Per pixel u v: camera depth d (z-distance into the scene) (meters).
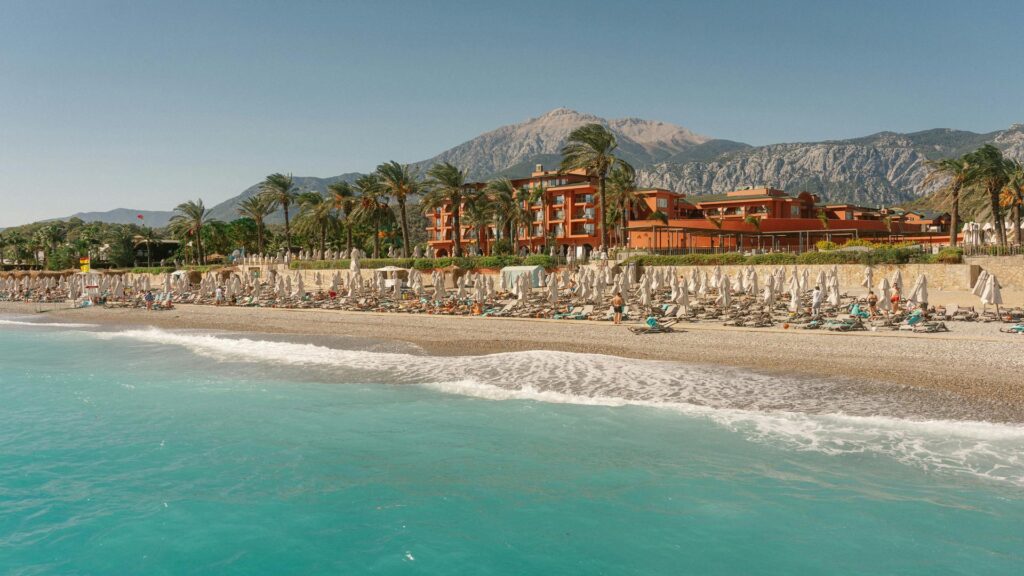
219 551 10.71
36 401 19.50
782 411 15.62
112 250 114.31
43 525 11.66
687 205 101.19
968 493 11.26
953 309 30.50
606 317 32.62
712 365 20.36
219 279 79.19
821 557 9.83
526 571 9.86
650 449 13.87
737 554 10.03
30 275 98.31
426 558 10.33
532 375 20.28
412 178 69.75
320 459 14.25
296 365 23.77
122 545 10.94
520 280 38.50
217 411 17.95
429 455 14.22
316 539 11.00
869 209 113.75
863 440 13.57
